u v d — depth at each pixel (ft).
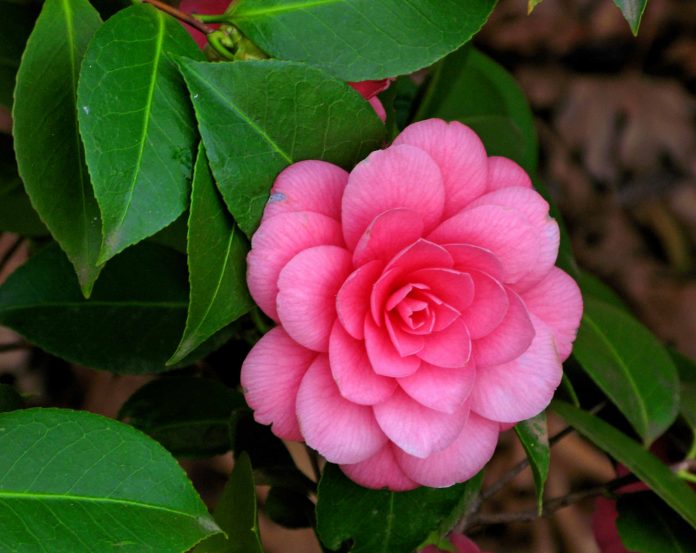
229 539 1.91
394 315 1.82
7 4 2.02
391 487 1.86
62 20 1.82
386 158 1.76
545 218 1.81
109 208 1.75
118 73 1.77
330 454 1.80
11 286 2.04
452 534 2.10
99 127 1.75
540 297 1.85
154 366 2.07
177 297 2.09
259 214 1.81
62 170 1.82
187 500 1.76
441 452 1.83
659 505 2.08
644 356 2.15
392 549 1.92
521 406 1.82
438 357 1.80
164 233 2.09
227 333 2.11
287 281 1.76
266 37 1.85
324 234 1.79
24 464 1.73
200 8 1.94
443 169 1.81
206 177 1.79
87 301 2.06
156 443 1.76
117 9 2.04
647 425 2.12
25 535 1.70
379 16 1.85
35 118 1.81
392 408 1.81
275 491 2.14
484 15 1.85
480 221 1.79
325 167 1.81
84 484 1.74
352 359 1.79
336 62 1.85
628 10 1.79
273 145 1.81
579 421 2.05
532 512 2.16
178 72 1.80
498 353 1.81
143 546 1.73
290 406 1.81
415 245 1.76
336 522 1.92
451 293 1.81
